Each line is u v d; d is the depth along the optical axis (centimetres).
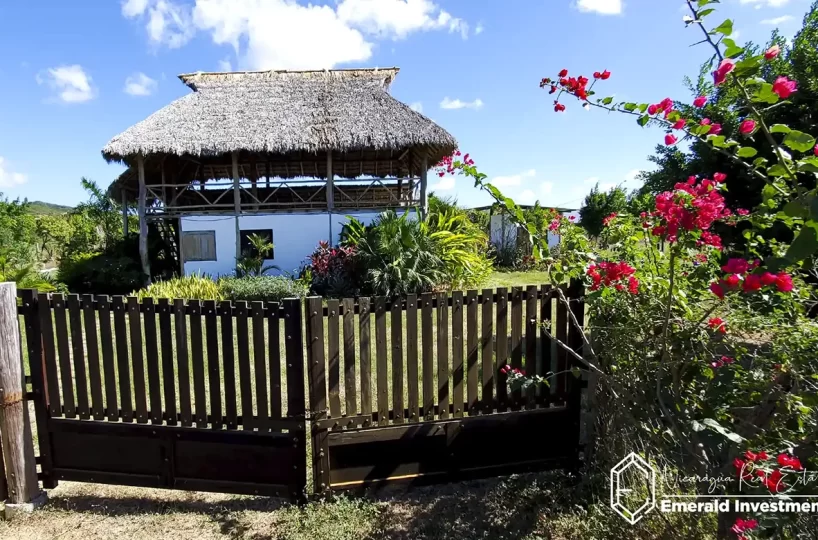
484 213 1747
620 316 232
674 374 195
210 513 245
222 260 1261
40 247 1745
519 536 221
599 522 223
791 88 127
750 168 148
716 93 282
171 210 1258
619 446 244
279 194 1639
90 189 1795
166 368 246
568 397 271
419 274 920
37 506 246
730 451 170
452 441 262
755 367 195
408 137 1149
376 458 257
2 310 233
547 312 264
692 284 211
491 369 264
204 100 1270
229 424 248
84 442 256
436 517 237
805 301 182
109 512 245
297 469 248
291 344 239
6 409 237
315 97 1297
